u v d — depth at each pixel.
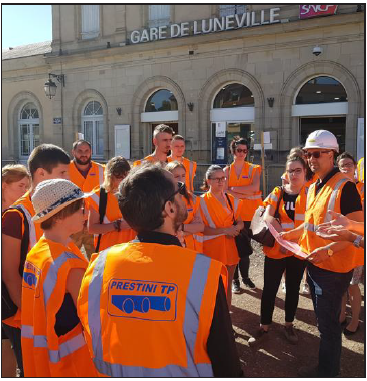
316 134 2.79
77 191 1.83
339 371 2.99
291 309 3.56
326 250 2.60
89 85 16.81
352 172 4.46
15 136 19.64
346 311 4.25
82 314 1.39
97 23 16.88
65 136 17.69
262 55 13.12
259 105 13.29
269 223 3.42
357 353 3.36
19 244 2.14
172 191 1.40
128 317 1.28
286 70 12.78
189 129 14.67
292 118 12.97
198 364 1.26
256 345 3.49
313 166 2.81
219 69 13.91
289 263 3.50
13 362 2.48
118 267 1.36
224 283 1.39
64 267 1.66
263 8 13.05
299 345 3.51
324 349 2.71
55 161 2.30
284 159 13.03
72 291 1.66
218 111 14.29
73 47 17.16
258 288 4.94
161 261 1.32
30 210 2.23
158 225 1.39
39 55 17.95
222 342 1.26
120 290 1.32
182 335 1.25
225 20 13.66
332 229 2.42
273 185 13.02
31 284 1.77
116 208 3.18
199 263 1.32
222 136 13.69
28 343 1.78
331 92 12.43
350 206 2.58
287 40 12.66
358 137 11.59
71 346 1.69
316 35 12.16
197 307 1.25
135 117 15.87
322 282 2.71
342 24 11.66
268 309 3.53
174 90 14.87
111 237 3.18
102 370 1.31
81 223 1.87
